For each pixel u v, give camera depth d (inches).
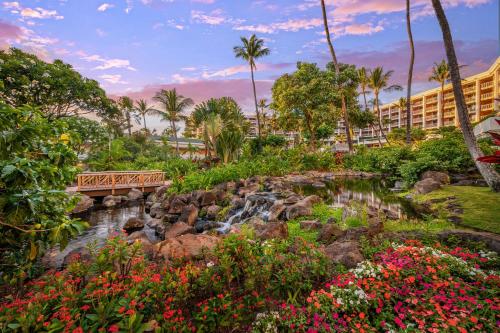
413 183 480.4
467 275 127.5
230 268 128.9
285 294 129.1
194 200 445.4
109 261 122.9
